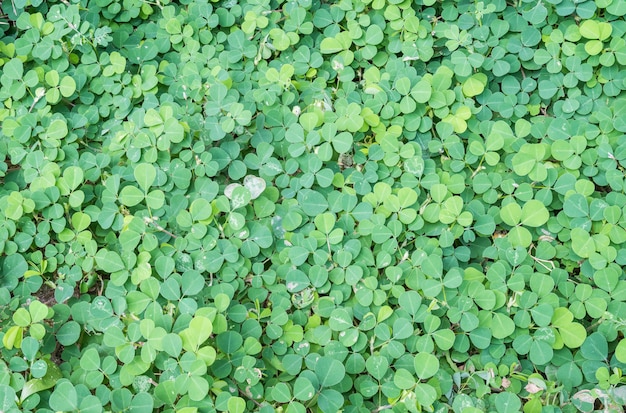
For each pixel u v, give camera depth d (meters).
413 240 0.53
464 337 0.48
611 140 0.55
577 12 0.58
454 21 0.62
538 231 0.52
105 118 0.60
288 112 0.58
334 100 0.60
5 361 0.48
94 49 0.62
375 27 0.61
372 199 0.53
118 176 0.54
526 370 0.48
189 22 0.63
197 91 0.59
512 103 0.58
